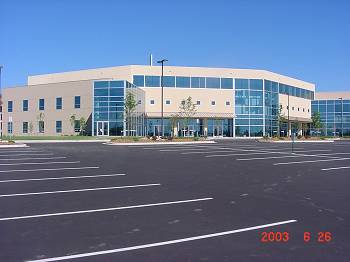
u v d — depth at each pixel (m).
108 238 6.42
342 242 6.28
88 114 60.97
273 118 76.25
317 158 22.92
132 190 11.12
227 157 23.14
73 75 73.81
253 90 72.69
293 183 12.81
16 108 69.50
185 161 20.27
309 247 6.02
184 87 69.31
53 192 10.71
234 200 9.77
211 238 6.46
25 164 18.17
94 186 11.80
